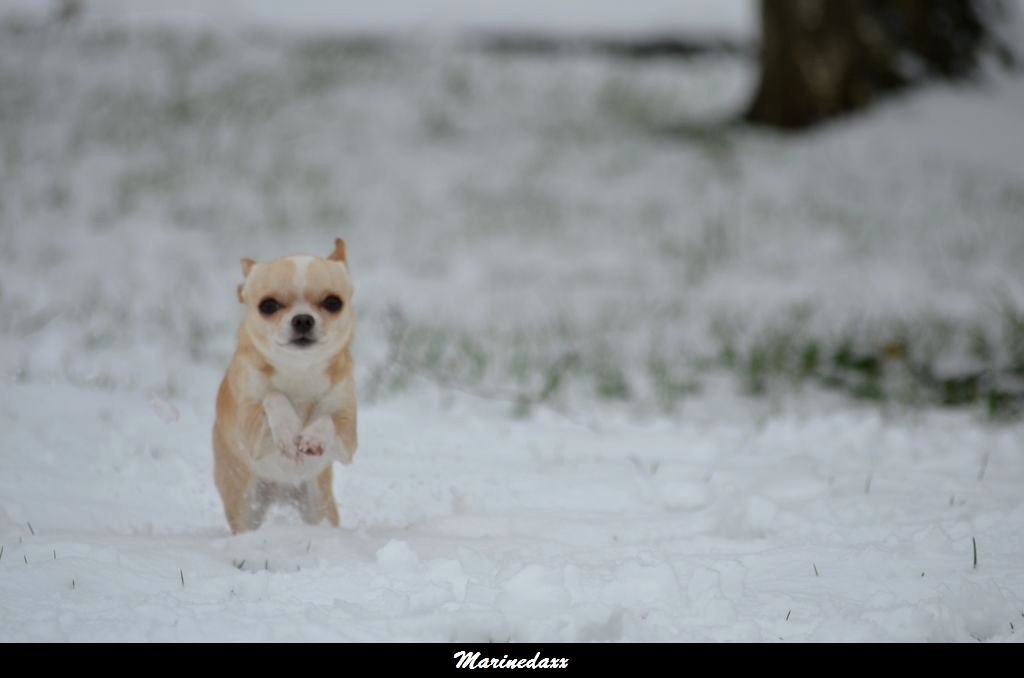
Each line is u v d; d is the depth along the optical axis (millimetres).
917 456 9562
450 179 24609
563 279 18812
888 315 16344
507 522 7180
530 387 12703
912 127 25297
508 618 5160
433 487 8141
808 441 10258
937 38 26484
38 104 26328
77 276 17047
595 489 8180
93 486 7887
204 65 30125
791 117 26672
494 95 30094
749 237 21141
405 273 18938
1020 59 27062
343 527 7270
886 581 5969
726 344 14898
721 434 10609
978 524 6980
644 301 17453
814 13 26234
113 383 11312
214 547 6391
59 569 5770
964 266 19203
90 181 22422
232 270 18406
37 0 34750
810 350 14008
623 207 23094
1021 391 12617
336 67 31172
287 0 36281
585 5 37250
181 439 9156
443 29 34969
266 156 24969
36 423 9250
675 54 35562
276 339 6270
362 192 23516
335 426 6562
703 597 5480
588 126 28125
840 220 21859
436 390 12141
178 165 23812
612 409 12008
